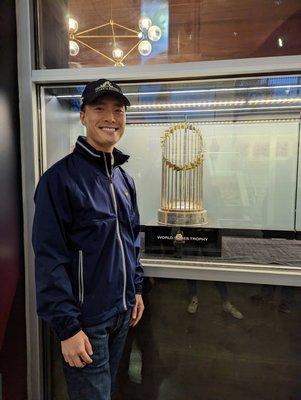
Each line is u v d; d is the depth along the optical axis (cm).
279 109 149
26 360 119
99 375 83
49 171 79
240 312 117
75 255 79
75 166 82
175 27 116
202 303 119
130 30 119
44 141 118
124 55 119
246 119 155
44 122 118
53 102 125
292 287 113
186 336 121
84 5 120
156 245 125
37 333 118
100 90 82
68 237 79
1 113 102
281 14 108
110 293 83
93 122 84
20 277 113
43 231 75
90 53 121
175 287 120
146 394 124
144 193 158
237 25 111
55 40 118
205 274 114
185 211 135
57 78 110
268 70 104
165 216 135
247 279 111
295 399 116
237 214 158
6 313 107
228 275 112
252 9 110
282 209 155
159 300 121
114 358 95
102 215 81
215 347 120
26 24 108
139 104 142
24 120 111
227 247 136
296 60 102
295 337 115
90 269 79
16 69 109
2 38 102
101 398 84
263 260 118
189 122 158
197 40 114
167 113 154
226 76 108
